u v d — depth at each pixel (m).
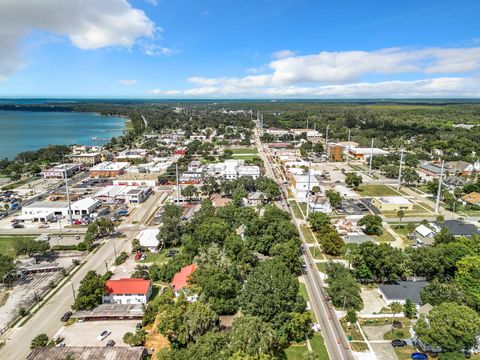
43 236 137.62
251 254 109.31
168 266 107.50
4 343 78.00
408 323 82.56
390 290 92.56
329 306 90.25
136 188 197.00
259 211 162.75
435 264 96.69
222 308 85.81
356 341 76.94
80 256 122.12
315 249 124.38
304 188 194.50
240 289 92.56
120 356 68.88
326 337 78.50
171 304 83.75
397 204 164.12
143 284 94.56
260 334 64.69
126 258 119.62
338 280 89.94
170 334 75.12
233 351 61.94
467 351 71.31
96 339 78.38
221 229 119.44
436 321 70.94
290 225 119.88
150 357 71.69
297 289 85.12
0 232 145.38
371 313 86.88
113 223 144.50
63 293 98.50
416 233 132.62
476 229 131.88
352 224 147.75
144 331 77.44
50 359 68.31
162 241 129.62
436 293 85.19
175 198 189.50
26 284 103.94
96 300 89.44
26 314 88.75
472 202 170.50
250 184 197.62
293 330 75.69
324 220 140.50
